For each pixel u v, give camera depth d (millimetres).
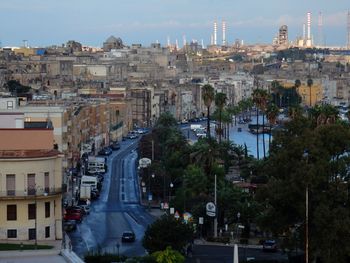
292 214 155250
